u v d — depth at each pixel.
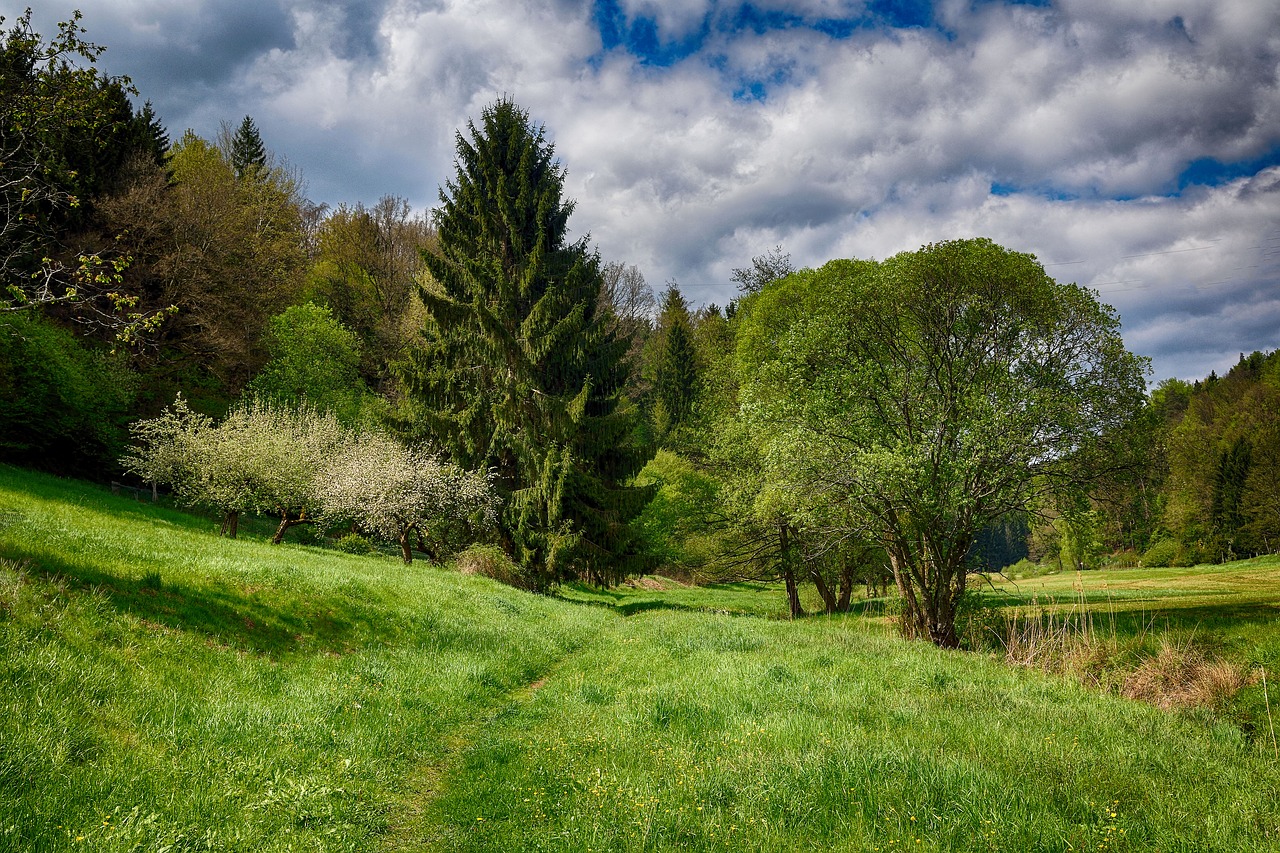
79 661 7.40
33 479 28.34
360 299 65.62
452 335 34.50
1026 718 8.71
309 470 29.06
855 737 7.29
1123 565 80.38
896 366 21.55
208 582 12.17
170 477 28.12
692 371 68.88
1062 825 5.14
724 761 6.83
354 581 15.59
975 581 23.25
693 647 14.39
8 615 7.68
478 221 36.97
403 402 36.56
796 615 34.16
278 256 55.06
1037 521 20.58
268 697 8.66
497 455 34.56
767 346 32.81
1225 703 12.21
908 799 5.66
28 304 13.48
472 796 6.90
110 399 36.72
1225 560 75.81
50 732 5.90
